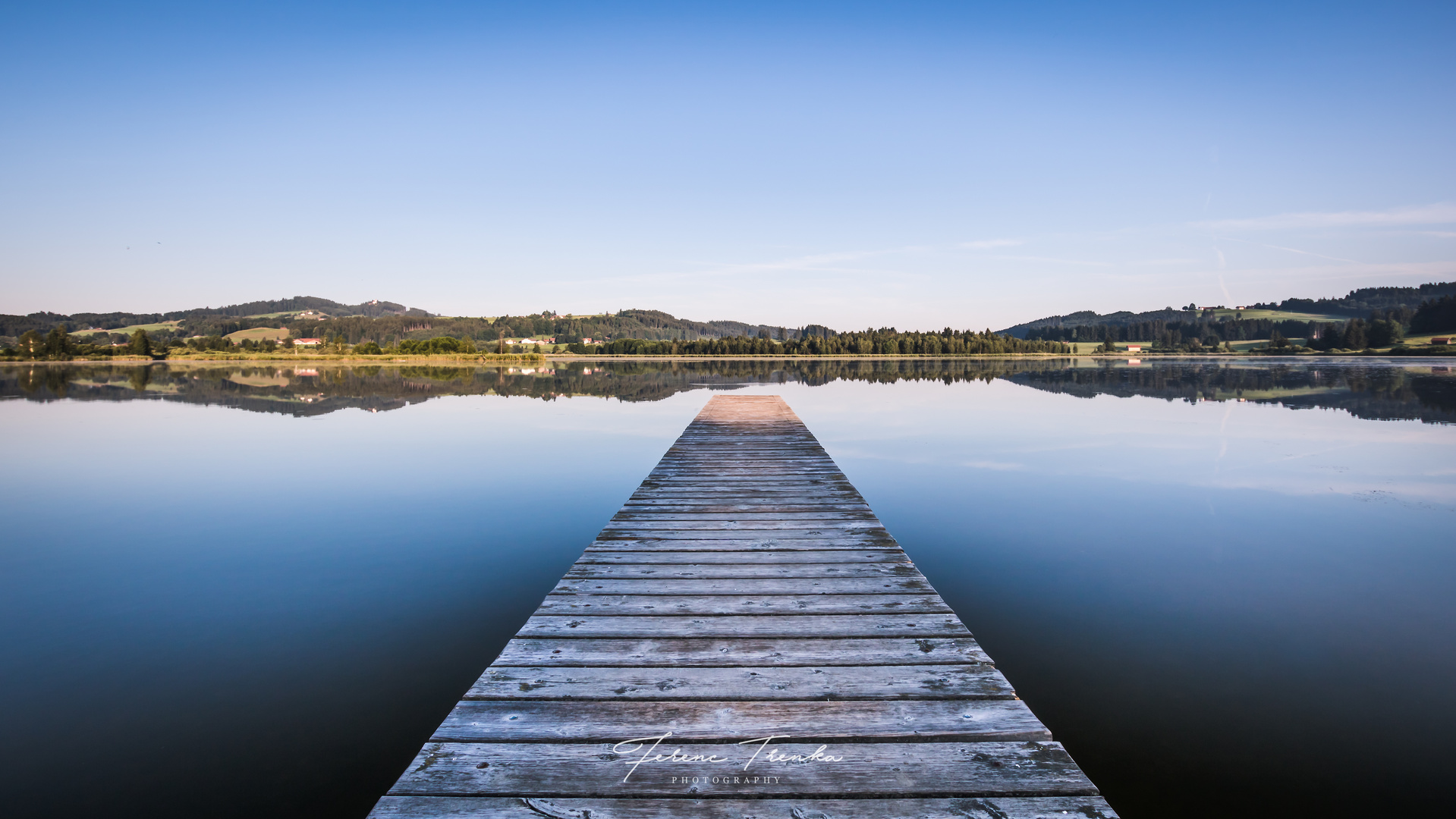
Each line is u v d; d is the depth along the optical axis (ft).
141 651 12.02
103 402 62.49
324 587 15.29
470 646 12.29
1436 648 12.11
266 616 13.62
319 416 51.03
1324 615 13.55
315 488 26.12
